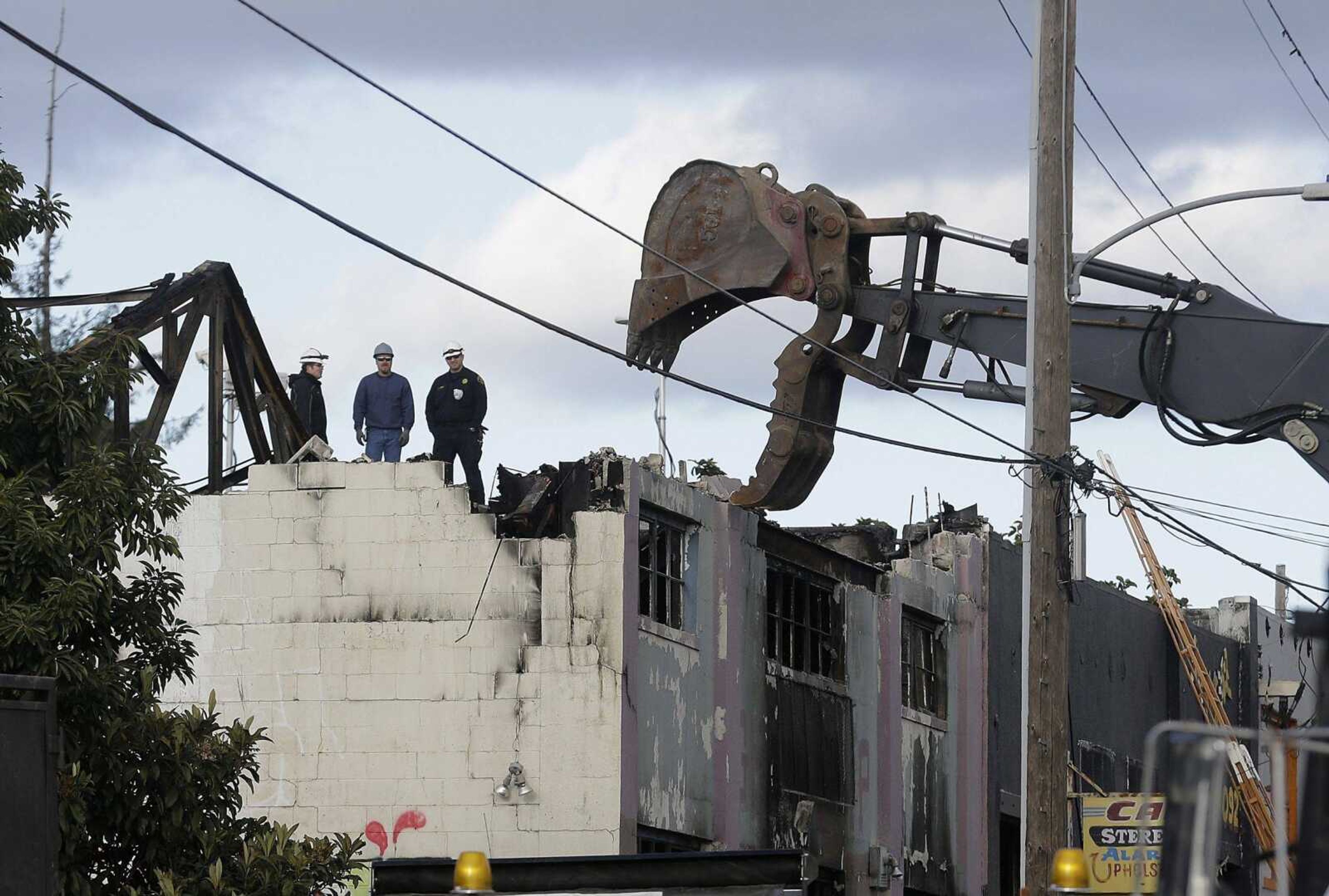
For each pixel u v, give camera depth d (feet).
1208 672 336.49
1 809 119.85
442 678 199.52
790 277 196.44
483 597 200.23
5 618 132.36
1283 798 63.36
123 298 197.36
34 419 142.20
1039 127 158.71
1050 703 151.12
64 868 137.28
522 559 200.13
